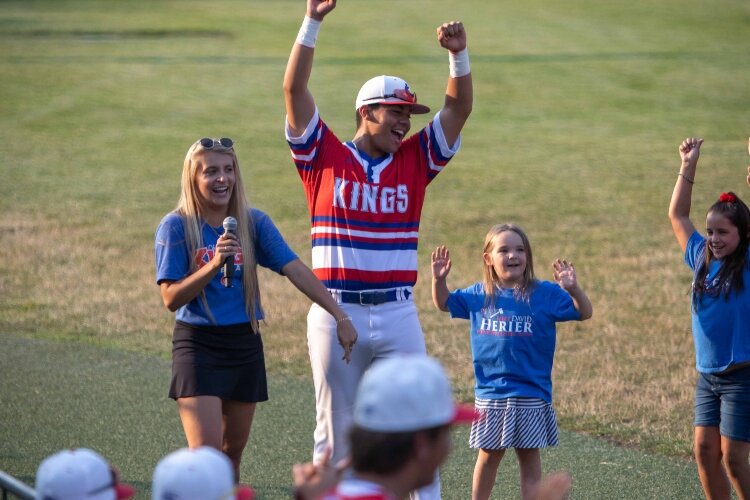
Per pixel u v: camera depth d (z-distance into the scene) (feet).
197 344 58.03
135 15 442.91
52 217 171.83
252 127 257.14
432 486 56.75
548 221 170.81
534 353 63.41
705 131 251.19
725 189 187.83
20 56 341.82
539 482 64.28
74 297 127.75
